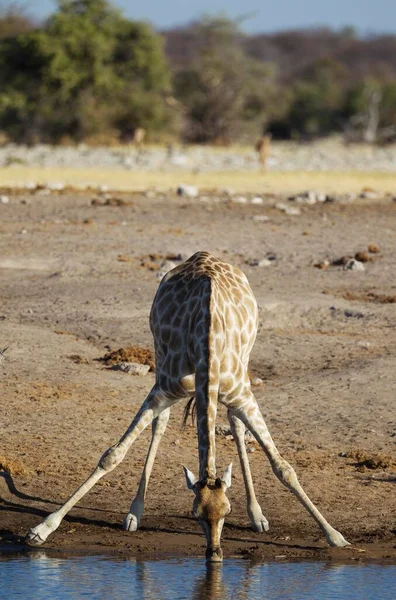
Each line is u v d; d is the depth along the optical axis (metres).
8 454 22.81
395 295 38.44
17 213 54.34
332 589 16.53
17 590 16.33
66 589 16.44
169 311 18.77
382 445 24.16
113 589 16.45
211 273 18.95
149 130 129.25
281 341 32.34
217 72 142.50
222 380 17.83
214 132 142.38
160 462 23.00
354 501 21.00
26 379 27.98
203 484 15.95
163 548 18.61
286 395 27.41
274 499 21.12
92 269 41.69
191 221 53.34
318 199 64.50
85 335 32.69
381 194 69.12
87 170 82.62
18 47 123.38
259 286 38.84
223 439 24.64
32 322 33.91
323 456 23.42
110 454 18.33
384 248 47.62
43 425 24.70
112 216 54.28
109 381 28.23
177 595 16.20
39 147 118.12
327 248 47.19
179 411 26.69
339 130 183.50
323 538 19.25
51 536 19.11
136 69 132.12
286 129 185.12
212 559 15.66
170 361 18.44
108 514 20.27
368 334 33.41
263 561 18.02
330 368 29.83
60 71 122.50
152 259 44.00
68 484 21.53
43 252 44.31
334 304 36.28
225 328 17.92
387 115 180.00
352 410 26.34
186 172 83.69
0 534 19.14
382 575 17.27
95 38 124.31
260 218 54.72
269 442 18.28
